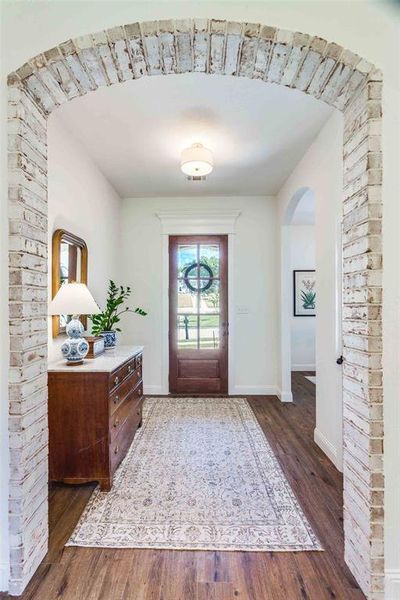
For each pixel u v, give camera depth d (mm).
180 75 1938
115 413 2262
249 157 3104
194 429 3100
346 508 1521
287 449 2691
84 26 1377
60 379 2129
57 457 2131
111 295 3441
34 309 1458
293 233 6035
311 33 1361
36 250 1479
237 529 1750
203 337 4363
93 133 2646
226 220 4285
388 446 1327
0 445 1356
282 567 1503
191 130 2602
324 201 2596
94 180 3221
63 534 1710
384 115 1343
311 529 1750
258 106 2281
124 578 1439
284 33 1356
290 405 3854
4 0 1380
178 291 4371
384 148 1342
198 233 4301
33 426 1443
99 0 1378
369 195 1345
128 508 1931
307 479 2238
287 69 1489
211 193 4176
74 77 1478
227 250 4328
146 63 1493
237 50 1427
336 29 1362
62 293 2223
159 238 4316
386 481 1324
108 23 1373
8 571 1354
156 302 4328
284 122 2500
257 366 4328
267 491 2098
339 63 1373
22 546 1361
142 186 3881
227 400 4047
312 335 6016
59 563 1518
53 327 2371
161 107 2279
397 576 1318
